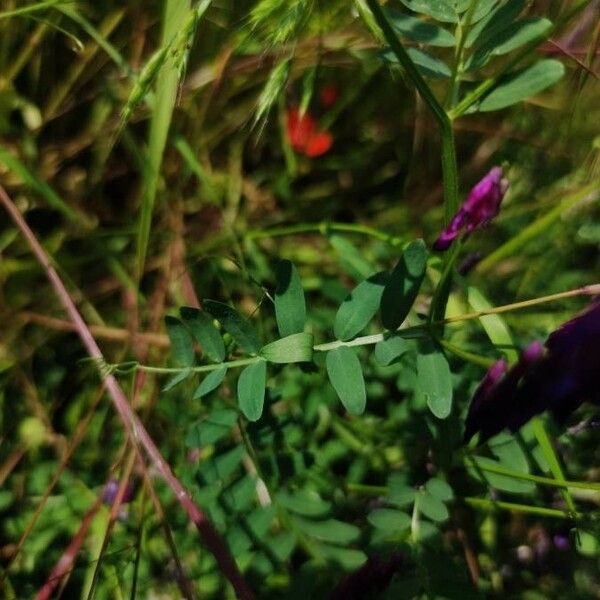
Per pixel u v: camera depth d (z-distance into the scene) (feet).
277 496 1.42
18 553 1.54
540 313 1.69
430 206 1.90
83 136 1.80
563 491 1.42
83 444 1.64
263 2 1.28
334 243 1.62
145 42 1.79
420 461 1.53
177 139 1.73
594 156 1.78
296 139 1.87
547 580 1.52
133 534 1.54
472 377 1.48
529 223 1.77
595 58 1.72
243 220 1.86
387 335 1.29
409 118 1.89
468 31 1.31
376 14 1.20
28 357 1.70
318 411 1.55
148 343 1.72
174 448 1.61
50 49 1.76
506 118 1.85
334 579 1.36
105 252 1.76
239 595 1.34
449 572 1.35
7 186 1.76
